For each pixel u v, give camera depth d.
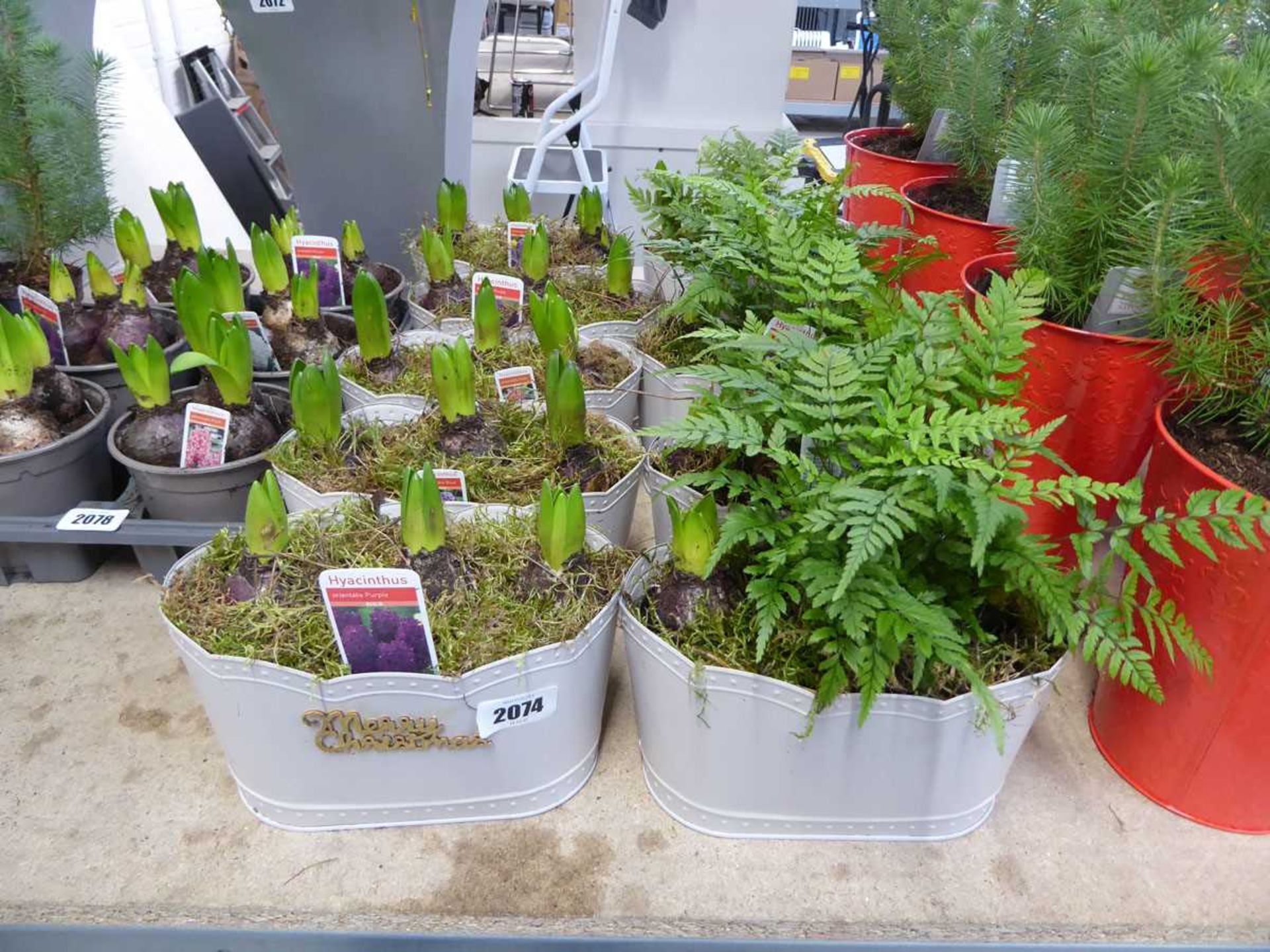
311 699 1.08
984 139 2.06
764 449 1.04
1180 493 1.13
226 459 1.58
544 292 1.96
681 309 1.53
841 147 3.30
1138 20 1.66
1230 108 1.15
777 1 2.91
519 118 3.12
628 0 2.53
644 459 1.48
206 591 1.21
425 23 2.10
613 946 1.03
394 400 1.62
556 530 1.17
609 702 1.42
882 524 0.89
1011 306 1.10
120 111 2.82
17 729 1.35
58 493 1.64
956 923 1.08
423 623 1.06
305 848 1.18
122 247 2.09
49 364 1.72
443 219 2.15
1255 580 1.03
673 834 1.21
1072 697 1.43
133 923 1.06
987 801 1.19
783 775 1.12
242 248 2.87
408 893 1.12
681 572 1.17
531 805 1.22
